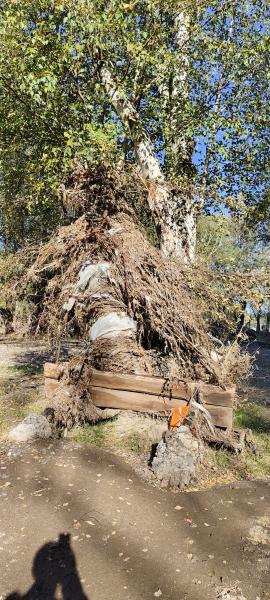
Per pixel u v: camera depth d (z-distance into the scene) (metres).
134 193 6.35
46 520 3.26
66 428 4.74
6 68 6.74
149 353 5.13
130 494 3.66
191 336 5.07
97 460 4.19
